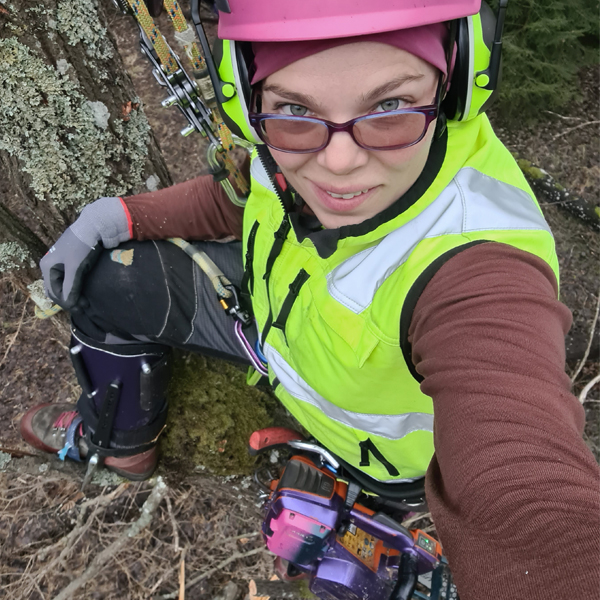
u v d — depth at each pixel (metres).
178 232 1.28
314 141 0.63
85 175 1.37
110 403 1.30
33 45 1.19
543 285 0.61
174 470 1.50
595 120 3.17
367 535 1.36
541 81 2.89
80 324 1.27
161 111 3.05
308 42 0.55
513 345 0.54
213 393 1.49
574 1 2.70
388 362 0.77
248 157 1.20
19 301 2.16
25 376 2.08
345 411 0.97
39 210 1.40
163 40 0.88
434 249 0.69
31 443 1.52
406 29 0.55
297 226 0.87
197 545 2.22
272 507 1.28
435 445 0.56
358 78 0.56
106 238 1.22
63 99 1.26
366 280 0.77
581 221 2.94
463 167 0.75
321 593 1.30
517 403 0.50
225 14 0.64
